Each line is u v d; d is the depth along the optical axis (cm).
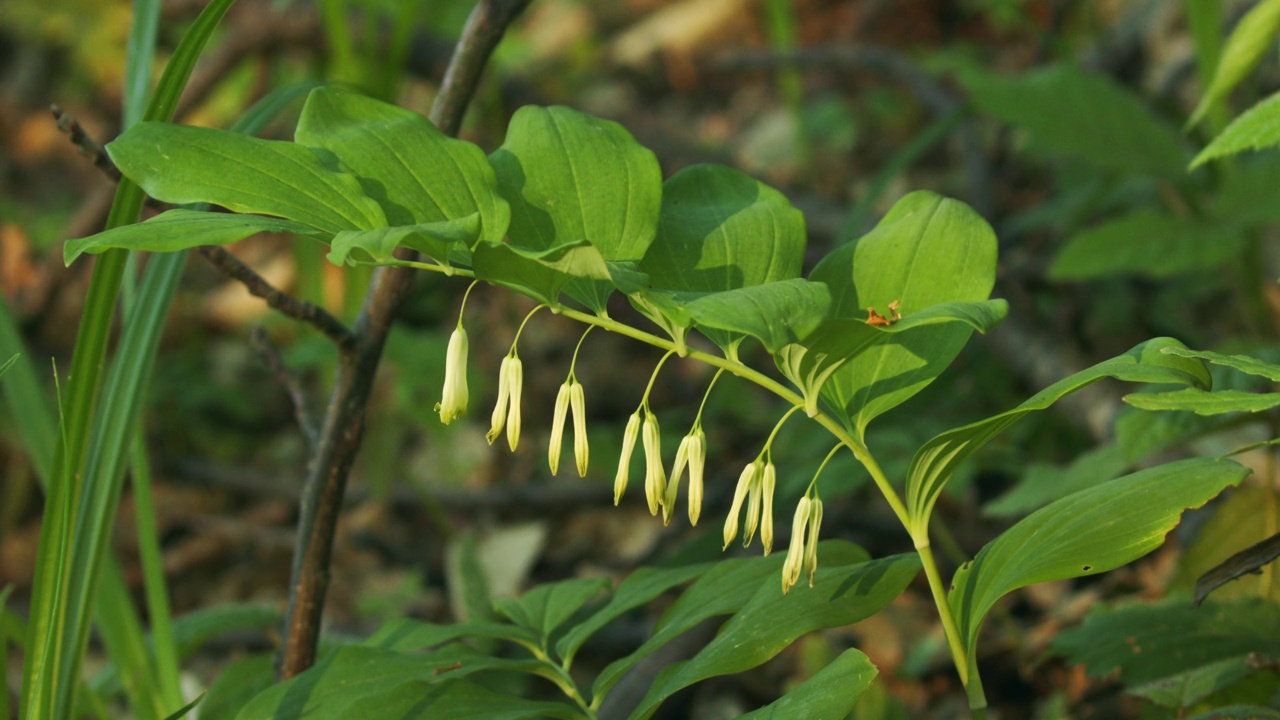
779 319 82
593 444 194
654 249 88
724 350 87
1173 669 95
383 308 96
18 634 96
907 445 130
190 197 84
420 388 174
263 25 202
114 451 94
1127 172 152
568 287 86
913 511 88
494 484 200
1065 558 87
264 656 105
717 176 90
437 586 174
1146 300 181
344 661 91
